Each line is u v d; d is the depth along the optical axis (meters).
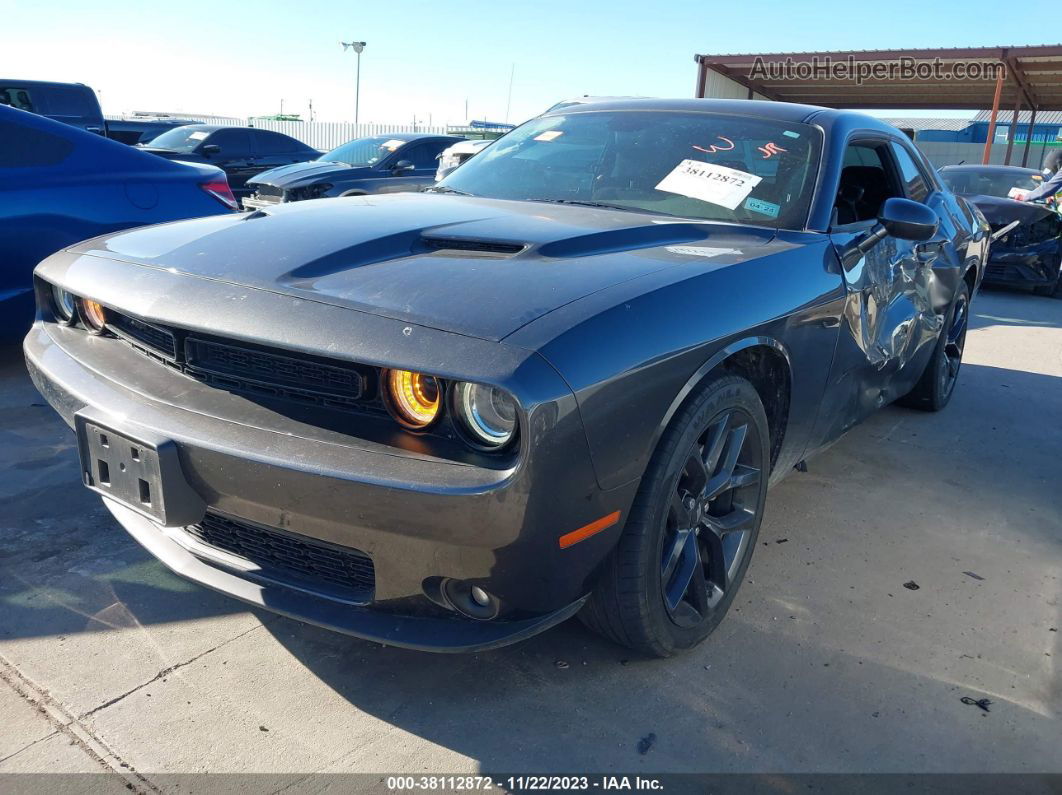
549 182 3.07
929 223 2.70
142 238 2.42
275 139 14.32
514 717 2.04
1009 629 2.56
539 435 1.61
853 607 2.63
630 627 2.09
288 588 1.93
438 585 1.79
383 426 1.77
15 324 4.30
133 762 1.83
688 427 2.02
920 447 4.14
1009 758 2.00
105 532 2.81
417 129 31.41
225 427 1.81
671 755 1.94
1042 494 3.63
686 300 2.01
